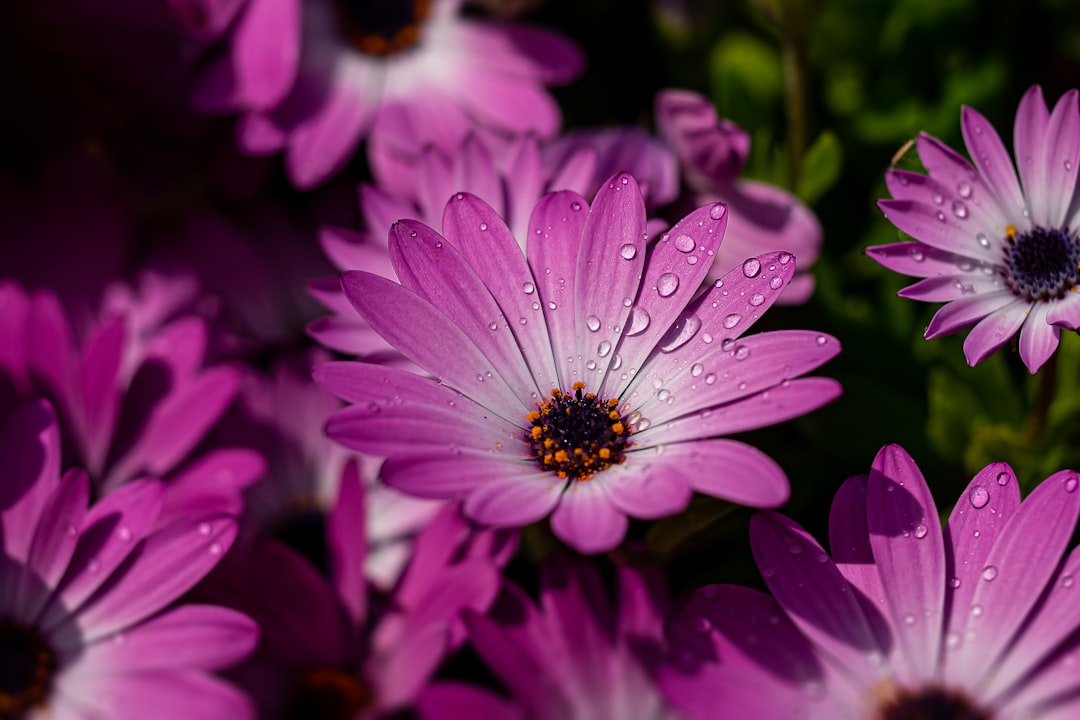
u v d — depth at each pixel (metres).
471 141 0.43
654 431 0.39
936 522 0.39
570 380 0.40
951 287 0.40
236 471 0.44
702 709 0.37
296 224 0.50
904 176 0.41
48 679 0.39
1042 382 0.43
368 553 0.45
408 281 0.39
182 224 0.50
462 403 0.39
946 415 0.44
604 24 0.51
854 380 0.45
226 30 0.48
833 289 0.46
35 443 0.41
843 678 0.38
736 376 0.38
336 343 0.42
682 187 0.45
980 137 0.41
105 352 0.44
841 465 0.45
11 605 0.40
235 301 0.50
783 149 0.49
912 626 0.38
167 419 0.45
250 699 0.40
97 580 0.40
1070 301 0.40
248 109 0.48
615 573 0.42
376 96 0.49
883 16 0.49
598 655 0.39
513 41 0.49
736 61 0.50
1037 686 0.38
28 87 0.49
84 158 0.50
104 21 0.48
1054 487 0.38
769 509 0.39
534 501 0.38
